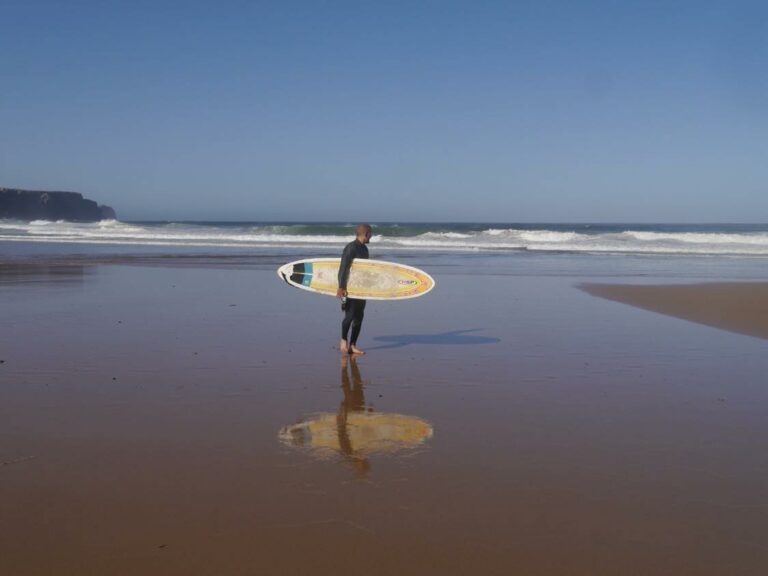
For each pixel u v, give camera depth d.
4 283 16.00
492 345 8.69
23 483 4.02
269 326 9.98
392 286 8.42
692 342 8.93
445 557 3.19
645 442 4.84
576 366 7.42
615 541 3.36
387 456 4.52
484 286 16.30
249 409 5.64
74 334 9.11
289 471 4.23
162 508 3.68
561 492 3.94
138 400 5.87
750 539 3.38
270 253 29.02
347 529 3.46
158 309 11.68
